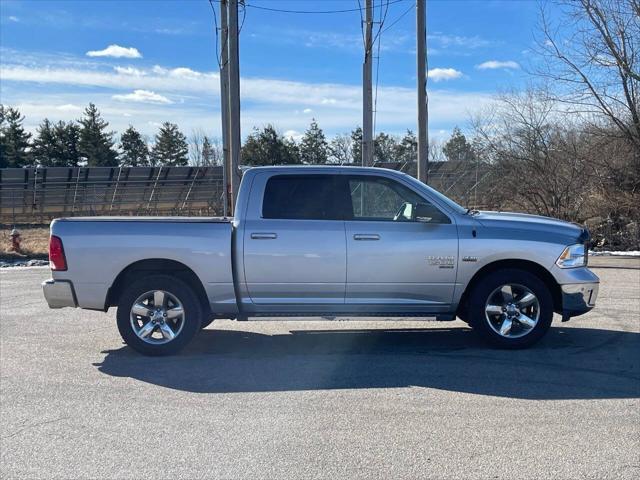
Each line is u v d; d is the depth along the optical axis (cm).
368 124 1633
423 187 675
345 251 652
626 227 1755
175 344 662
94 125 6850
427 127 1571
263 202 667
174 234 654
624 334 741
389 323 833
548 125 1856
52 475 388
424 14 1549
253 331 791
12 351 691
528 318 669
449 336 751
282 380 579
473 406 501
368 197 673
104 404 516
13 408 508
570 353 660
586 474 379
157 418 483
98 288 655
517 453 411
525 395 527
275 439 439
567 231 676
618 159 1795
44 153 6869
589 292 670
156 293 663
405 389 547
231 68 1534
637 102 1753
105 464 402
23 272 1442
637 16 1697
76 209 3472
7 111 6938
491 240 658
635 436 437
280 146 4619
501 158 1909
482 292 665
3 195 3438
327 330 793
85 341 738
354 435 444
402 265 655
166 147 6988
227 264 654
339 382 570
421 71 1559
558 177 1845
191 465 399
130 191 3641
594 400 513
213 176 3828
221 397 532
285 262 653
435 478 377
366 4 1599
